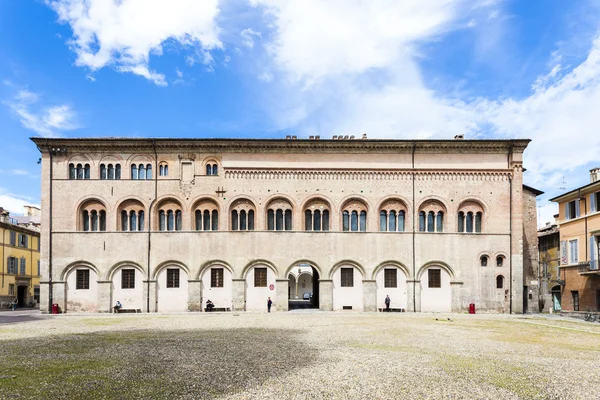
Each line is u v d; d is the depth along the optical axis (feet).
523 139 191.21
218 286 186.29
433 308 187.11
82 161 189.47
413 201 191.01
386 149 193.26
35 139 186.19
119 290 185.06
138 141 188.34
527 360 77.92
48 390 56.59
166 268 186.39
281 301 185.57
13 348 88.74
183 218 188.03
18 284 266.98
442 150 193.36
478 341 100.99
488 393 56.49
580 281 176.76
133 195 188.14
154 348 87.71
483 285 187.62
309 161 192.85
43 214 185.88
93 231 186.19
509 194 191.93
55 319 155.94
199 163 191.11
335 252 188.14
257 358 76.95
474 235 189.57
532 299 196.24
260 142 190.60
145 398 53.11
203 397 53.52
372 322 141.38
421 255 188.85
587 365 74.38
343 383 60.29
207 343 94.38
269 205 190.60
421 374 65.92
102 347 89.25
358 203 191.62
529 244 200.34
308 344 93.61
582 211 177.78
